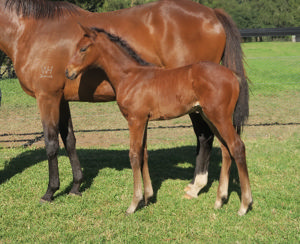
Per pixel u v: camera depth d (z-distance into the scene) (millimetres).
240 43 4059
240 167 3381
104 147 6305
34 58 3854
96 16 4027
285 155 5523
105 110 9656
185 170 5121
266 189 4250
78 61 3529
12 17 3914
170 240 3168
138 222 3479
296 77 14070
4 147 6379
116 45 3568
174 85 3379
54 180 4035
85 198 4121
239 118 3664
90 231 3334
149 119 3578
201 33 3965
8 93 12375
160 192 4270
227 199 3996
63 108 4215
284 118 7941
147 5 4043
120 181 4621
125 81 3539
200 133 4156
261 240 3092
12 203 4008
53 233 3330
